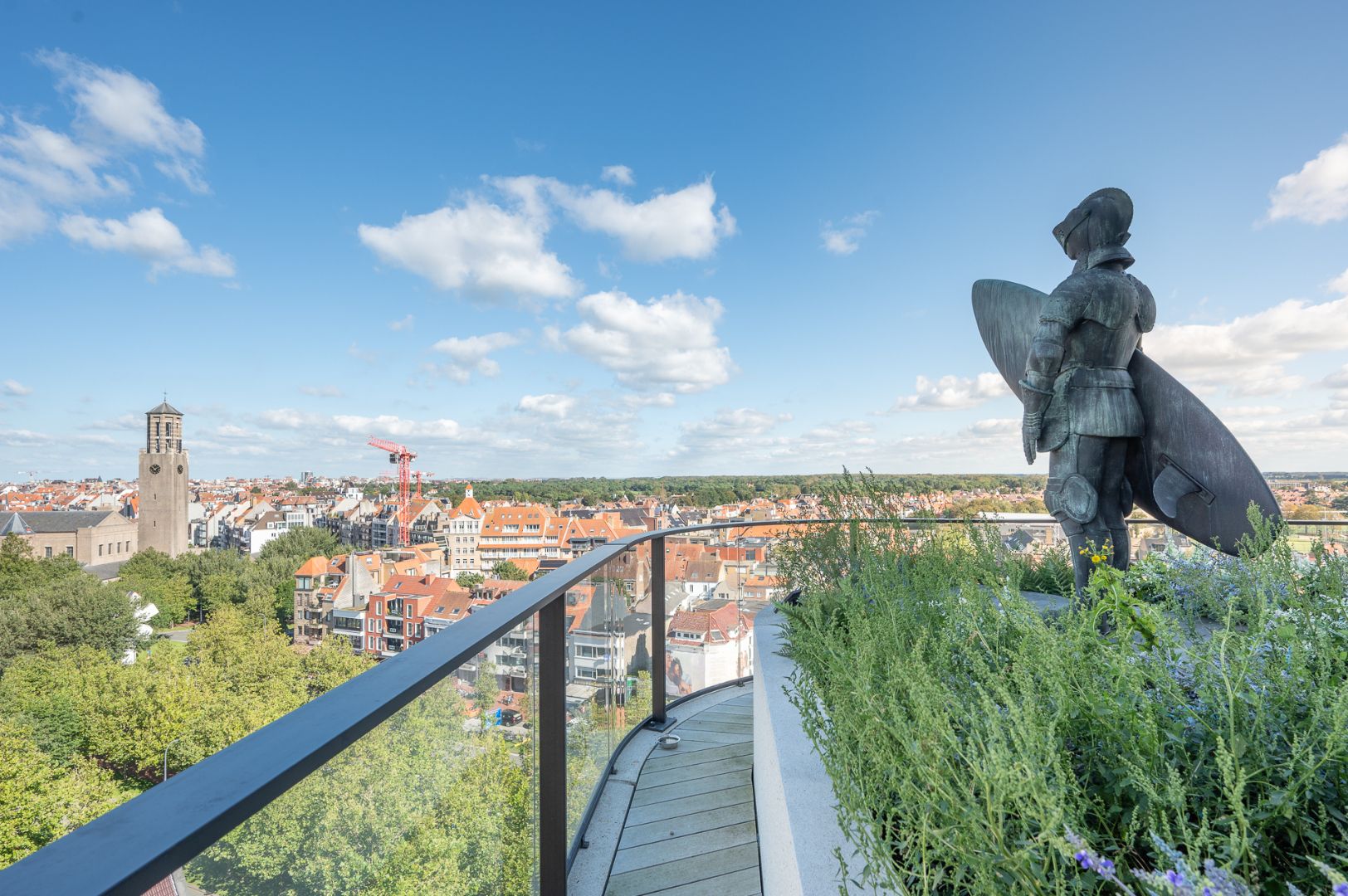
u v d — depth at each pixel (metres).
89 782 21.08
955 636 1.49
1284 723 1.02
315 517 109.56
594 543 2.82
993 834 0.82
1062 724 1.04
